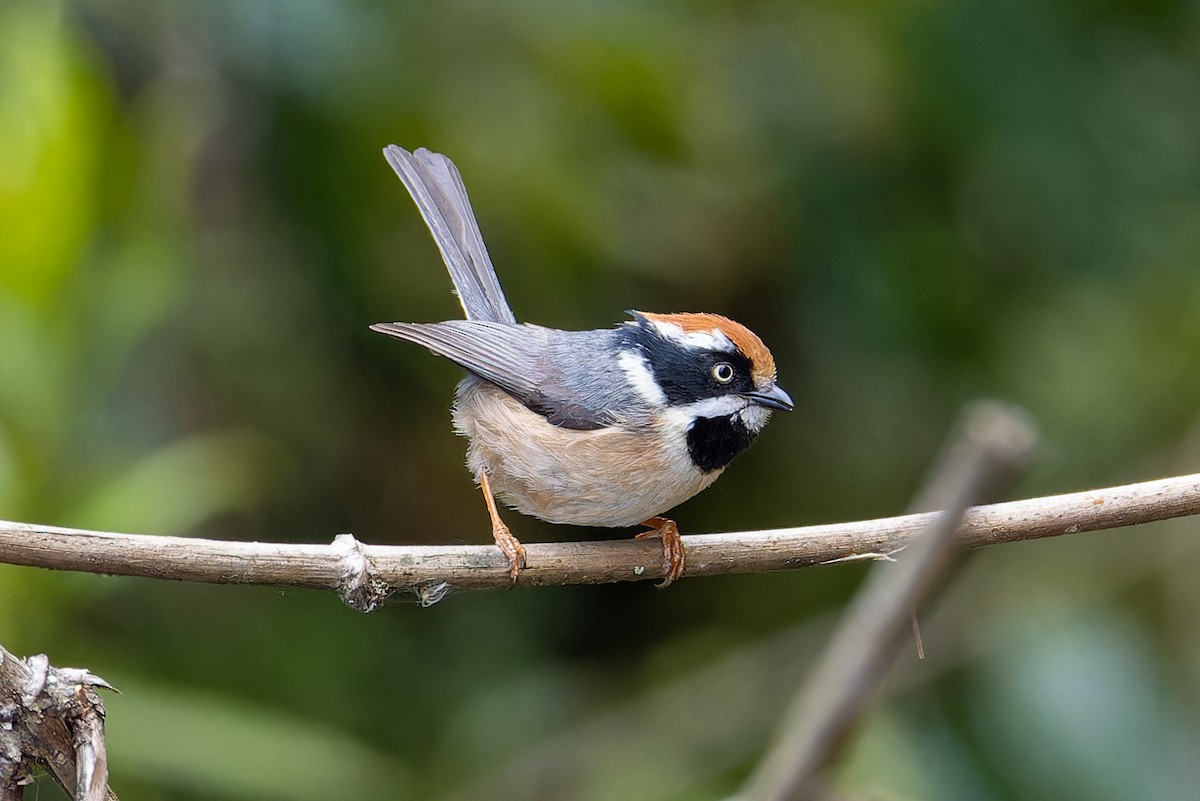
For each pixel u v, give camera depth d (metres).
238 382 11.88
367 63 10.27
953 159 11.41
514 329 9.14
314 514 12.52
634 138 11.95
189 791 10.09
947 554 4.68
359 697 11.64
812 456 13.39
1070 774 9.62
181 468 9.07
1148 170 11.20
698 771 11.52
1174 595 12.17
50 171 9.15
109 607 10.40
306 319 12.07
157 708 9.17
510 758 11.68
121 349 9.48
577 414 8.54
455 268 9.66
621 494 8.58
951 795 9.58
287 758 9.22
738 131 12.12
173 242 10.50
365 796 10.44
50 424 8.99
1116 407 12.57
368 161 10.91
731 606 13.59
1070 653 10.05
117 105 10.35
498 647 12.52
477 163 11.36
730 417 8.63
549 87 11.48
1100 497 7.13
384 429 12.65
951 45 10.89
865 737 9.52
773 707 12.16
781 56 11.88
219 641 11.16
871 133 11.78
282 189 11.02
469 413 9.11
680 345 8.65
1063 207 11.06
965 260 11.70
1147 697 9.97
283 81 10.27
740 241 12.84
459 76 11.09
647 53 11.43
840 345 12.66
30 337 9.01
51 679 5.66
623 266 12.49
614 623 13.38
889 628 4.65
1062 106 10.90
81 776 5.61
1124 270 11.33
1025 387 12.15
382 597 6.98
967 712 10.09
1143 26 11.10
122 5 10.84
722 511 13.62
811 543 7.63
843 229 11.64
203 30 10.70
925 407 13.02
